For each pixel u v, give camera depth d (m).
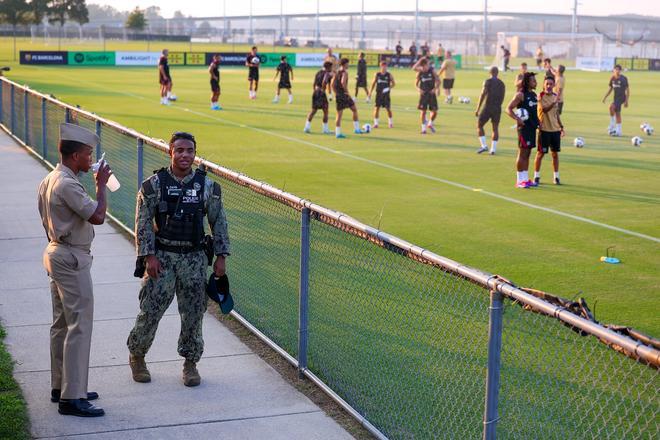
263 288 7.77
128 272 9.50
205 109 30.03
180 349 6.30
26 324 7.68
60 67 59.12
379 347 6.59
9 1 123.25
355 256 8.21
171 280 6.08
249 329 7.61
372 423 5.62
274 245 7.68
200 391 6.26
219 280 6.22
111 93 36.25
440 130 25.00
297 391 6.29
